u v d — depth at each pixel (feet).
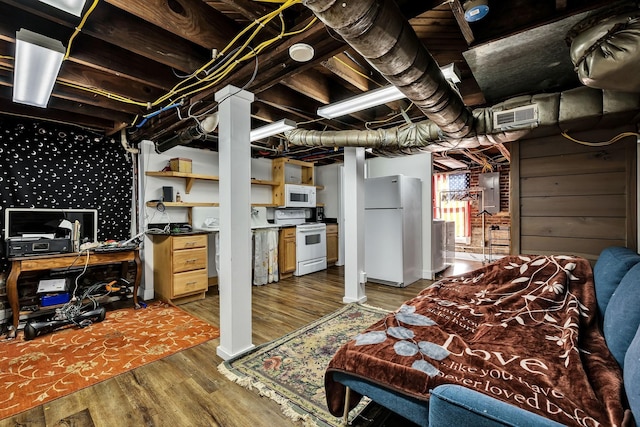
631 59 4.43
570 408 3.42
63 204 11.14
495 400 2.77
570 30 4.93
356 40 3.85
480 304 7.09
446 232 19.47
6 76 7.62
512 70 6.57
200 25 5.69
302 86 7.97
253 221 16.40
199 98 8.22
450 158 20.58
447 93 5.97
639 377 2.89
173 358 7.58
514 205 9.11
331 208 20.84
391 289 14.15
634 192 7.48
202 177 13.71
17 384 6.43
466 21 4.83
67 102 9.37
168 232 12.05
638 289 4.38
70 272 11.20
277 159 17.80
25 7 4.65
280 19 5.37
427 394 3.84
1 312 9.82
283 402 5.83
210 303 12.09
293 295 13.16
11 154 10.11
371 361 4.45
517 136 8.36
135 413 5.57
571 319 5.69
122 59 7.09
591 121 7.07
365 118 10.72
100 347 8.14
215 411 5.63
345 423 5.22
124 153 12.70
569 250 8.34
